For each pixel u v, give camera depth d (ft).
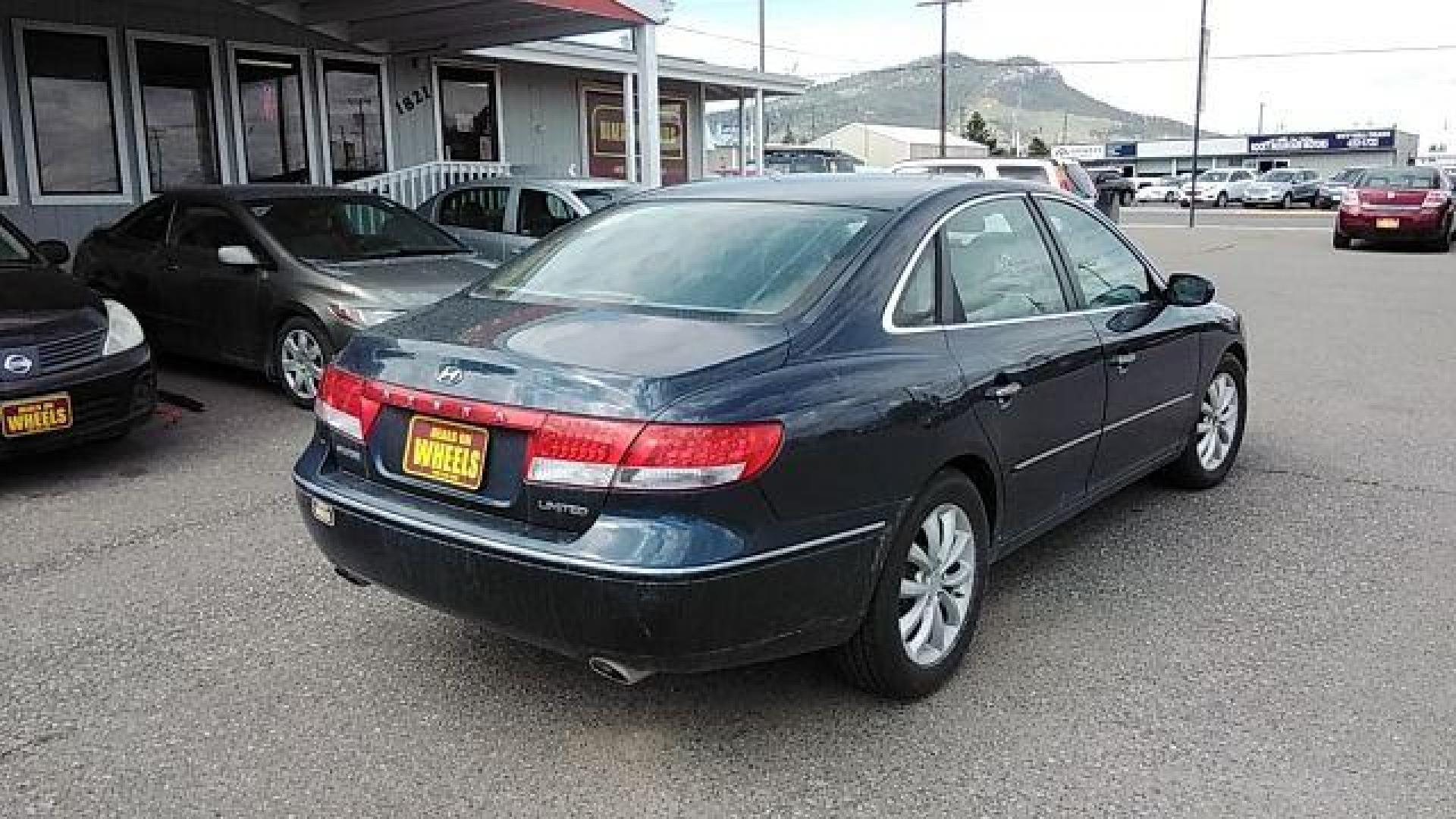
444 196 35.99
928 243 11.93
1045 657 12.33
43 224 35.29
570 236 13.62
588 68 51.75
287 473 19.58
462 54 47.29
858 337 10.75
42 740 10.56
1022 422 12.38
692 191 13.89
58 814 9.40
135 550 15.67
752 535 9.32
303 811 9.48
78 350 18.92
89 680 11.75
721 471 9.13
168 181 38.37
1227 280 53.26
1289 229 99.25
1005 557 13.80
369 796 9.70
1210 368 17.54
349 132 44.27
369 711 11.18
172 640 12.73
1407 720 10.93
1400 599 13.93
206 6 38.75
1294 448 21.26
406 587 10.41
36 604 13.73
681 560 8.95
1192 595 14.08
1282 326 37.78
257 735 10.70
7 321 18.42
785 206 12.66
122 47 36.65
